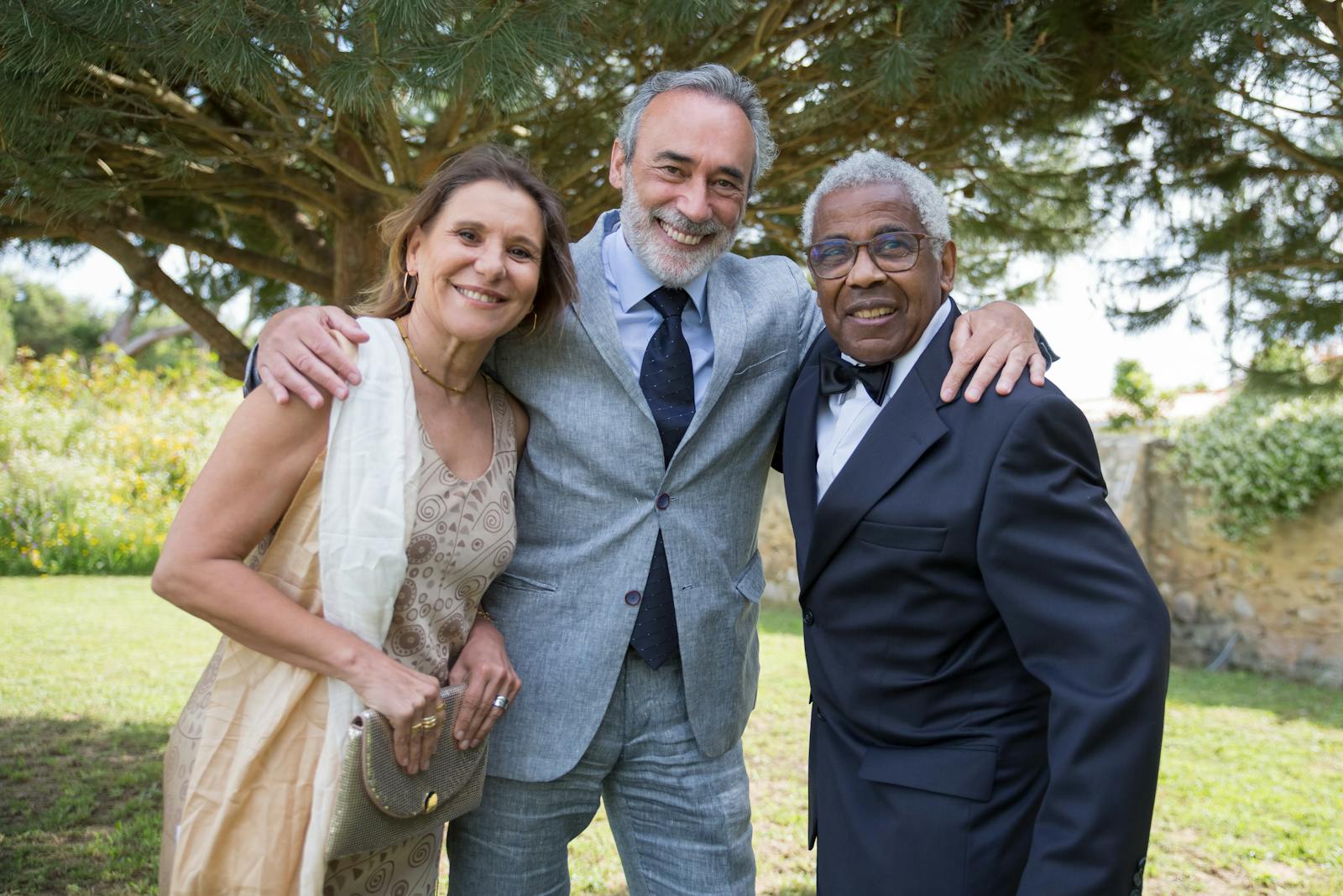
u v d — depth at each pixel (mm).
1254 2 2309
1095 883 1285
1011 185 3600
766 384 1890
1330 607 6316
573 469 1790
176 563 1394
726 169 1776
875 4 2686
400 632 1532
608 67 2990
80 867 3002
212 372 12203
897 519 1497
